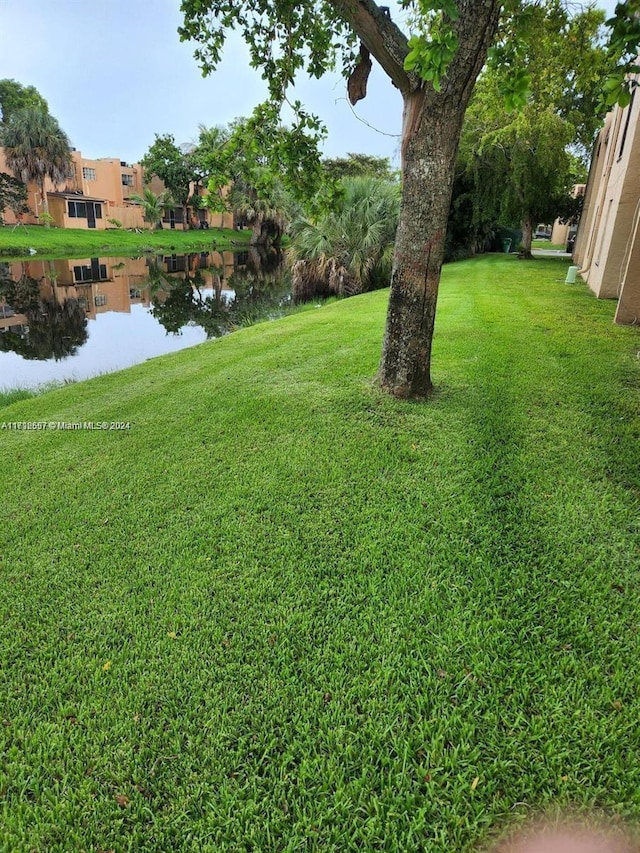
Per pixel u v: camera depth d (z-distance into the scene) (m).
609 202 9.97
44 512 3.04
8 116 34.81
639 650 1.88
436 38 2.03
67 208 36.34
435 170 3.78
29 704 1.77
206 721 1.67
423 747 1.56
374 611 2.12
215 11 4.62
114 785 1.50
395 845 1.32
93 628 2.10
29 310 13.88
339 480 3.21
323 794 1.45
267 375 5.42
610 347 5.88
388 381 4.45
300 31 4.75
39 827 1.40
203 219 48.38
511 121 16.06
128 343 10.08
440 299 9.62
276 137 5.08
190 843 1.34
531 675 1.79
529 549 2.48
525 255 19.58
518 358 5.47
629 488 3.01
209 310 13.78
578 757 1.51
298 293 14.60
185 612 2.17
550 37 5.10
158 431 4.19
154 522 2.87
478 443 3.60
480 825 1.35
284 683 1.80
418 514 2.81
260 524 2.79
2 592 2.34
